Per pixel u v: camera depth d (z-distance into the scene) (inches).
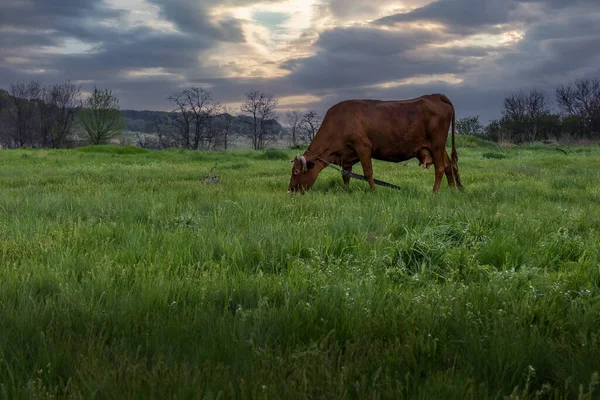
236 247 220.8
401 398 103.0
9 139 4163.4
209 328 135.7
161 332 132.6
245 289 172.1
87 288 169.0
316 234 251.8
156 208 330.6
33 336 131.7
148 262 208.4
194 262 214.7
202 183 543.2
